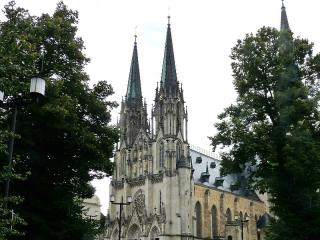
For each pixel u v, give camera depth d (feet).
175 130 413.18
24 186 136.98
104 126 166.20
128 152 436.76
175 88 429.38
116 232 410.72
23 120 133.08
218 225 446.19
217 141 167.43
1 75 81.92
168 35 452.76
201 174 460.55
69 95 153.07
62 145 145.28
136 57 489.67
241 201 488.44
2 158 120.88
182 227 380.99
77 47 156.56
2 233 77.46
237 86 168.76
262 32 170.30
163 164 406.00
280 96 154.71
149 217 395.14
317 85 164.04
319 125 156.76
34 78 88.58
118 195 429.38
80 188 159.12
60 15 164.14
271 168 158.71
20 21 146.00
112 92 174.70
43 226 133.39
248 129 161.68
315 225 146.20
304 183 150.51
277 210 156.56
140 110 453.58
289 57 162.61
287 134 153.99
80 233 145.69
